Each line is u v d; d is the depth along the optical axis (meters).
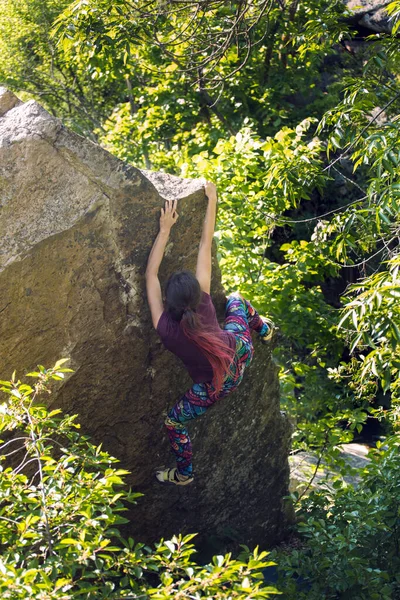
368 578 4.12
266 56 11.31
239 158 7.26
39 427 2.91
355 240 5.39
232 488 5.03
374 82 5.44
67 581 2.28
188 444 3.98
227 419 4.73
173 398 4.30
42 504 2.55
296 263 7.47
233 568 2.33
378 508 4.45
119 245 3.63
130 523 4.57
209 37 8.55
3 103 3.53
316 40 8.22
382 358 3.98
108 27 6.87
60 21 7.00
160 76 11.50
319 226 6.16
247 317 4.10
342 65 12.59
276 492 5.39
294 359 8.43
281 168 6.36
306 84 11.74
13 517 2.73
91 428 4.04
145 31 7.16
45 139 3.35
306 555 4.80
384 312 3.74
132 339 3.88
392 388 5.52
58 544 2.56
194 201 3.83
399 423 5.62
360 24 12.03
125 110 13.81
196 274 3.77
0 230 3.30
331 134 5.13
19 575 2.21
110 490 2.73
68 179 3.43
